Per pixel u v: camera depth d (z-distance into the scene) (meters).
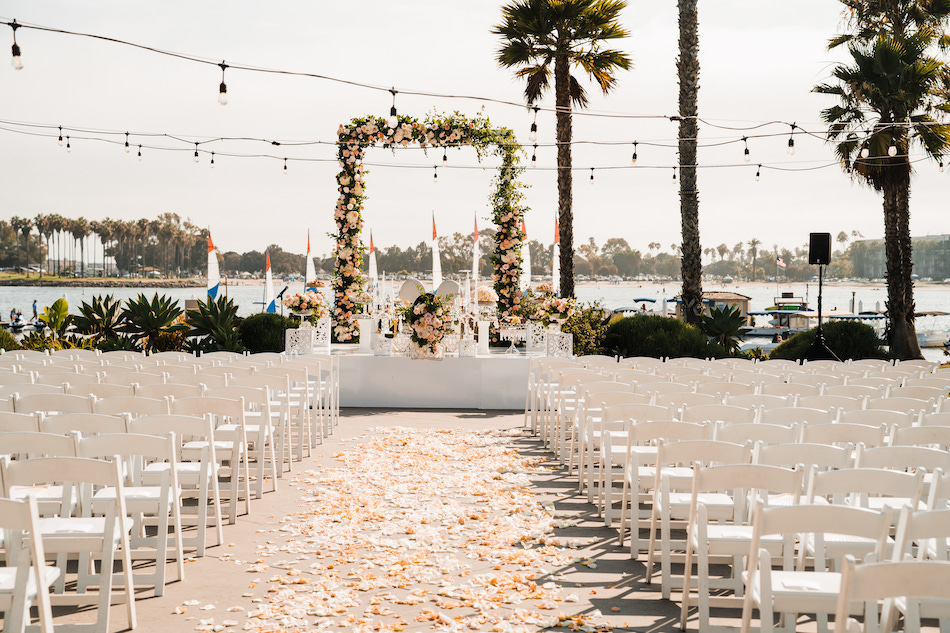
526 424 9.46
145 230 127.25
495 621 3.84
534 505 5.96
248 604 4.04
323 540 5.07
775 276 150.38
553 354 11.73
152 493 4.44
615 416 5.35
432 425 9.77
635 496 4.82
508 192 14.11
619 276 153.12
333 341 14.08
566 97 16.62
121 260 127.50
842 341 14.38
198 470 5.06
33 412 5.05
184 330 14.52
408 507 5.89
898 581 2.38
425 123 13.58
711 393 6.49
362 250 13.97
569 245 16.50
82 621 3.83
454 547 4.98
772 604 3.06
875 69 16.14
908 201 18.69
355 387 11.38
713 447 4.04
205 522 4.84
